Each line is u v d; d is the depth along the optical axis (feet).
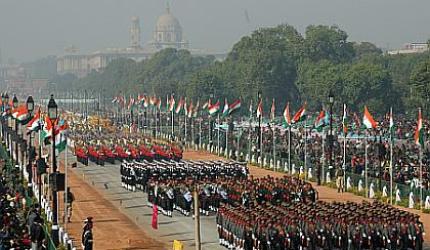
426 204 412.98
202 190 411.54
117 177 597.11
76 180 577.84
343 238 301.84
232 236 316.81
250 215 308.19
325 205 331.36
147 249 326.24
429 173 480.64
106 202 465.06
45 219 367.45
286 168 601.21
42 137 465.06
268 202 361.71
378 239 302.45
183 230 370.32
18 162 563.48
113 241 343.26
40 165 394.73
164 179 445.78
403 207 423.64
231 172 497.46
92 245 314.96
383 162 524.52
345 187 492.54
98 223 391.45
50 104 316.81
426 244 327.06
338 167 531.50
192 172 489.26
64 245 306.96
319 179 521.24
